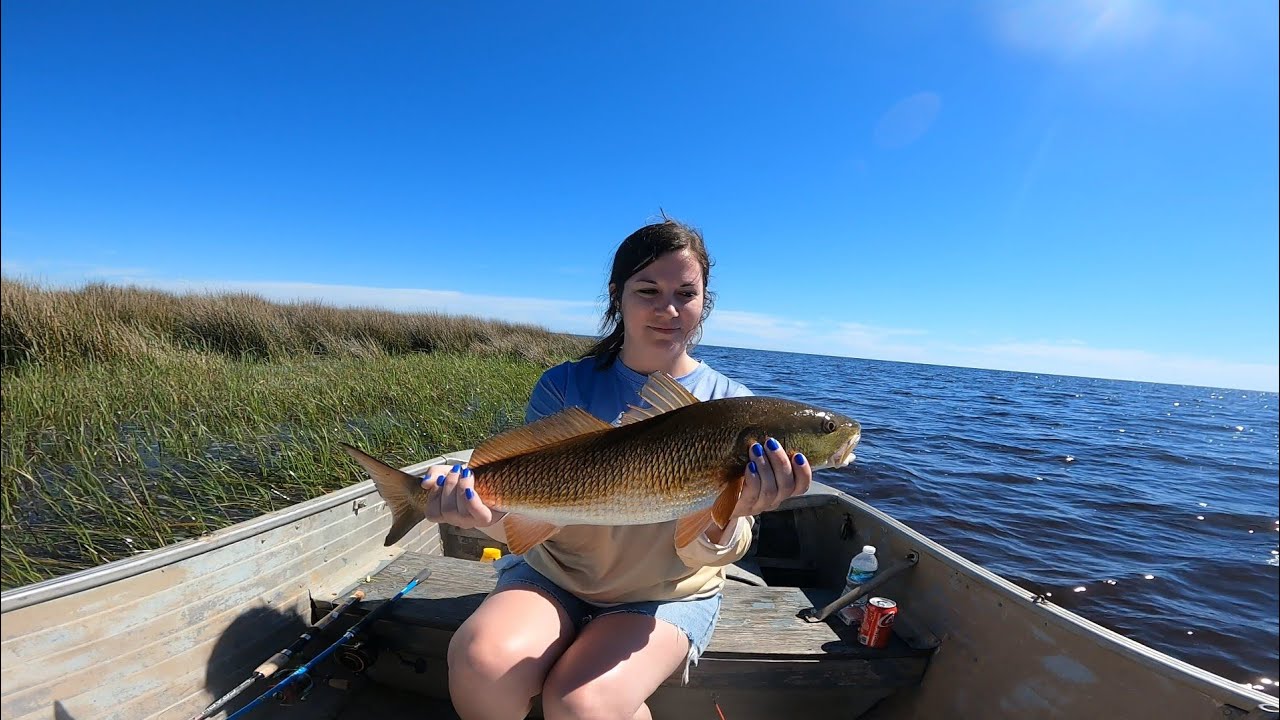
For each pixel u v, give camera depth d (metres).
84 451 2.76
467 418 4.14
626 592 1.00
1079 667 0.92
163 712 0.94
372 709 1.16
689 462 0.92
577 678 0.84
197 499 2.49
